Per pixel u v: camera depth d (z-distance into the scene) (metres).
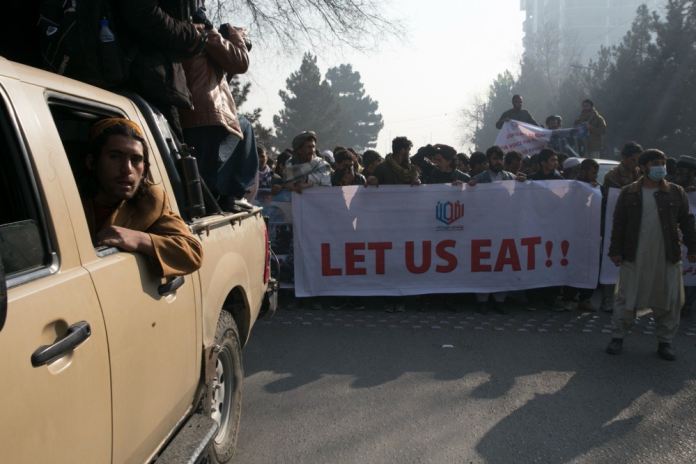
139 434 2.32
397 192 7.45
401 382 4.98
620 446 3.91
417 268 7.51
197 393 3.05
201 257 2.64
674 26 35.56
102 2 3.09
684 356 5.76
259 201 7.57
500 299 7.51
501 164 7.91
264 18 13.40
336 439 3.97
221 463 3.53
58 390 1.77
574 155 12.42
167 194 2.83
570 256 7.57
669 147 36.06
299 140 7.53
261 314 4.89
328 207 7.43
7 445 1.55
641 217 5.61
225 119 3.96
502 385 4.94
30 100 1.98
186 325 2.79
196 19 3.96
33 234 1.84
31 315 1.68
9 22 3.37
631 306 5.63
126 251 2.34
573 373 5.24
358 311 7.42
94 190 2.52
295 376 5.12
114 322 2.11
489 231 7.51
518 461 3.70
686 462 3.71
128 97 2.99
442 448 3.86
